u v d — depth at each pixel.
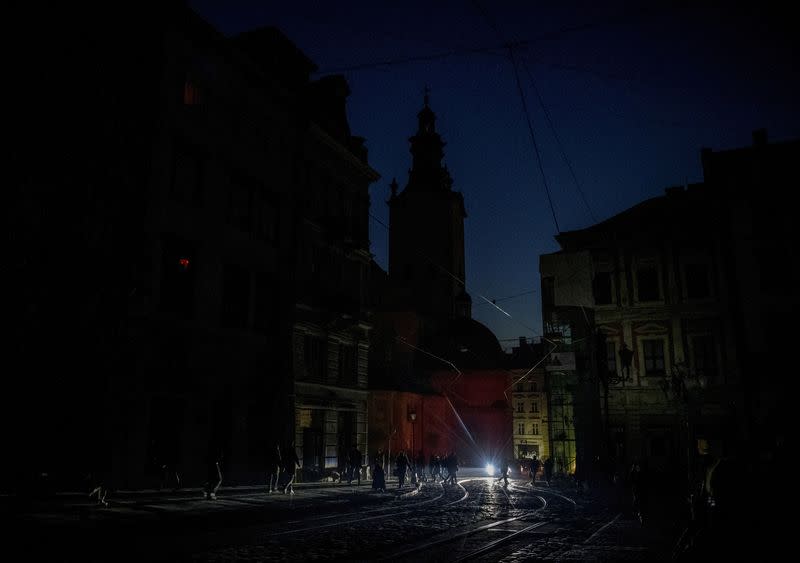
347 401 31.14
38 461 15.43
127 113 19.00
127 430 17.78
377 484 25.28
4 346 15.02
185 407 20.36
